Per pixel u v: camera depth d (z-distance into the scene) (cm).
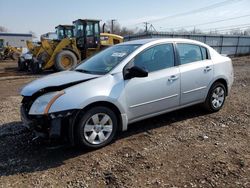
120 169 371
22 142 467
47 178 355
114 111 446
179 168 371
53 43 1708
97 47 1773
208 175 351
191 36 3033
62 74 488
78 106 399
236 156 401
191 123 540
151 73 484
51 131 390
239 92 817
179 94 520
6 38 5597
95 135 426
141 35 2966
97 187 333
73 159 403
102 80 435
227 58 622
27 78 1388
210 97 581
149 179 346
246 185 328
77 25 1722
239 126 525
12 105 724
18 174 366
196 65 548
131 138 473
